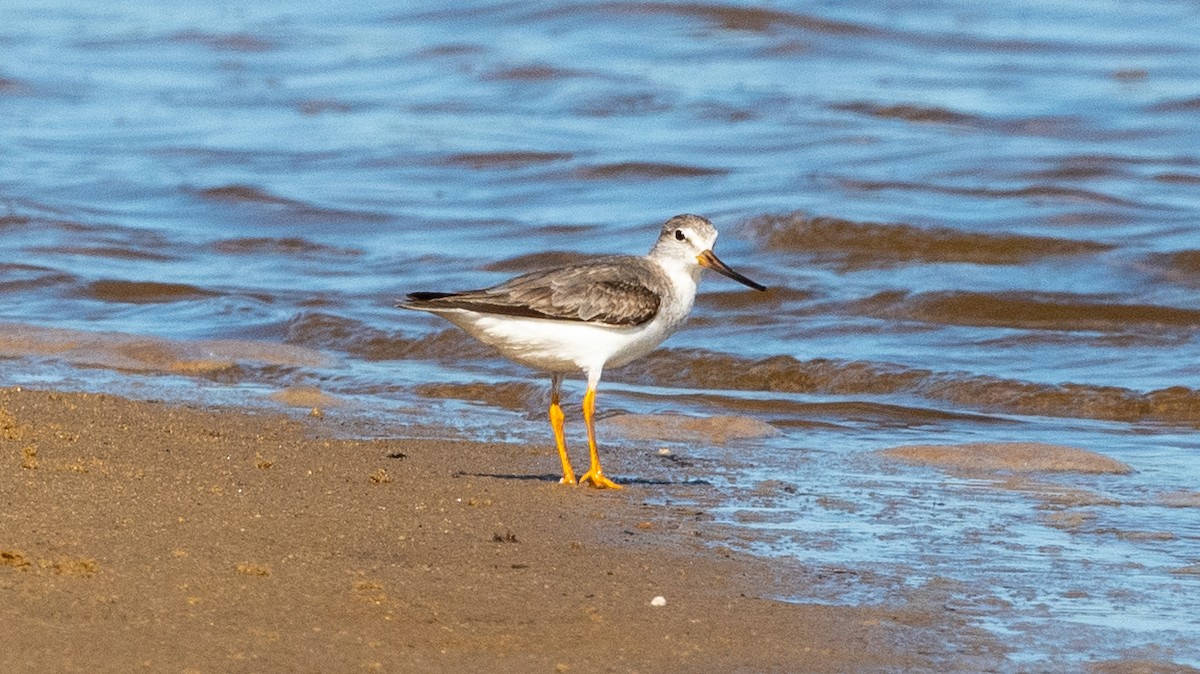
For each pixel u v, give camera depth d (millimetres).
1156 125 30141
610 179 26797
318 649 7363
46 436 11781
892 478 12195
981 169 26359
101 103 34312
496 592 8484
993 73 35688
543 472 12109
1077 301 19078
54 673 6816
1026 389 15664
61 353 16688
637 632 7961
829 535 10234
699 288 19922
